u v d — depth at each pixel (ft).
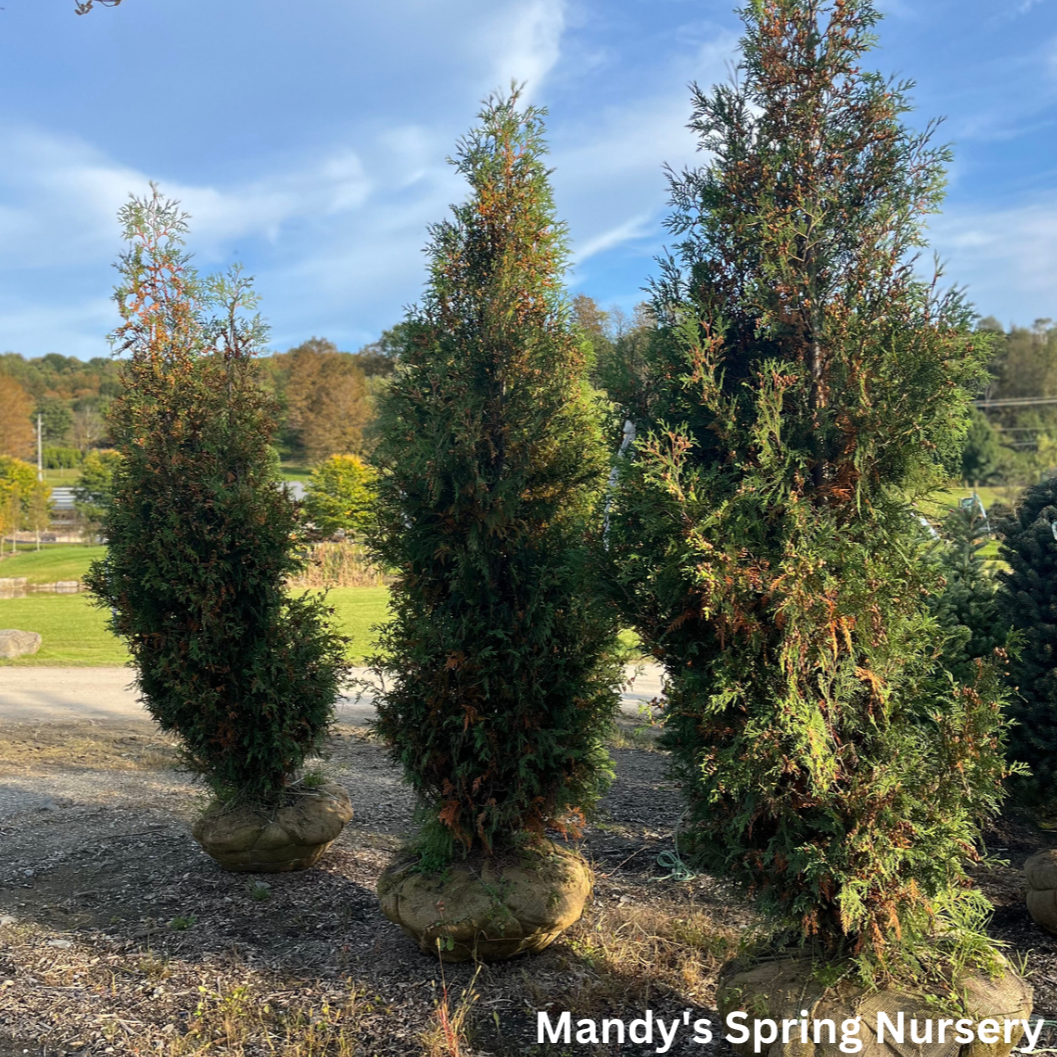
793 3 12.62
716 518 10.55
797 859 10.34
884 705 10.84
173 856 19.65
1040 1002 12.92
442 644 14.05
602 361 14.38
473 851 14.76
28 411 242.78
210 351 19.12
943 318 11.71
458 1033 11.98
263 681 17.60
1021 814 19.67
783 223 12.05
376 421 15.31
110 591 18.02
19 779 26.37
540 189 15.70
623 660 14.82
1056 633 17.63
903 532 11.37
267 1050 11.80
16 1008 12.91
